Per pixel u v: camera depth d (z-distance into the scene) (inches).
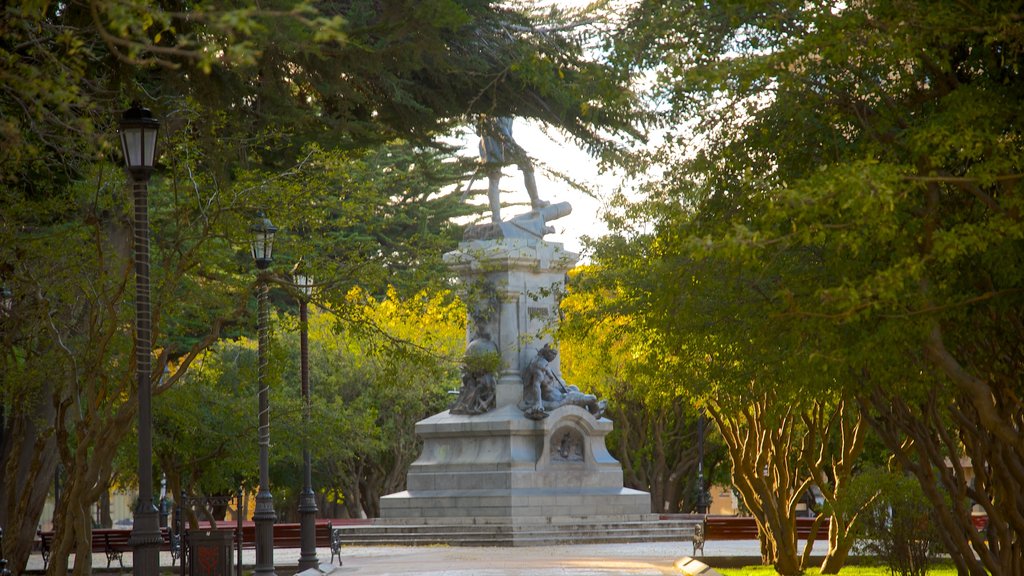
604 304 1088.8
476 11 957.2
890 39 560.7
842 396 821.9
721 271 739.4
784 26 657.0
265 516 1145.4
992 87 592.4
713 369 923.4
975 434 719.7
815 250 699.4
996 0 553.9
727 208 729.0
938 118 565.6
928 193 583.2
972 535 773.9
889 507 1114.1
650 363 1063.6
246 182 872.9
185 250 1074.1
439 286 1046.4
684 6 675.4
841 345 622.2
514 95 1039.6
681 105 714.2
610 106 725.9
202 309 1009.5
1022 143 581.9
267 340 1010.7
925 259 519.5
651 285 932.6
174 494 1595.7
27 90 497.0
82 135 660.1
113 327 826.8
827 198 504.4
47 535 1640.0
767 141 693.9
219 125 864.9
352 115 1013.8
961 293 627.5
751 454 1247.5
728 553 1517.0
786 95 665.0
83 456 823.1
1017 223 532.7
